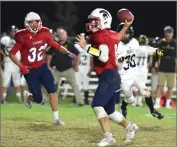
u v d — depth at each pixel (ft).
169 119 82.58
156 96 106.73
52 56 101.81
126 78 71.92
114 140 56.70
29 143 58.13
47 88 71.87
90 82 123.95
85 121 76.59
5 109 95.35
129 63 71.92
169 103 107.55
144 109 100.78
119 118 58.29
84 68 113.19
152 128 70.54
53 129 68.13
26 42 69.62
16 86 110.73
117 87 57.57
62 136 62.69
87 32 57.26
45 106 102.83
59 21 159.22
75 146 56.70
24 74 70.74
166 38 105.19
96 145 56.95
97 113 56.59
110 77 56.70
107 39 56.08
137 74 72.49
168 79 106.11
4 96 110.63
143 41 108.37
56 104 72.28
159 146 57.36
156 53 70.44
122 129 68.69
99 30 56.49
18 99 111.55
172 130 69.00
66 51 72.95
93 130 67.67
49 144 57.72
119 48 70.74
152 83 110.83
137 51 71.15
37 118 79.92
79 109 97.91
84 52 112.98
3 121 75.05
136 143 58.75
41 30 70.64
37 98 71.67
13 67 109.19
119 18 59.47
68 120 77.71
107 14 57.21
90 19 56.70
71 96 128.16
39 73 71.10
